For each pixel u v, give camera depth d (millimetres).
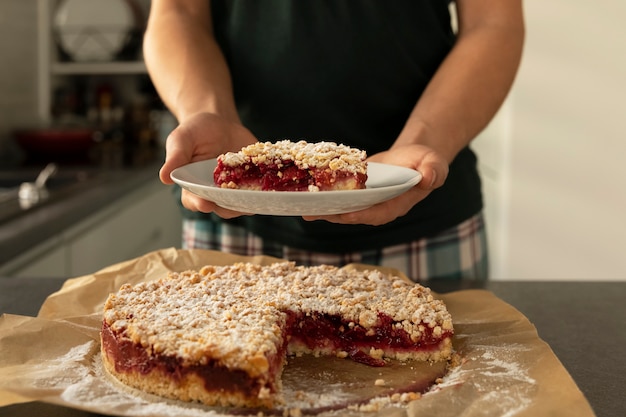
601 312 1305
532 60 2959
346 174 1156
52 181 2600
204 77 1437
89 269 2291
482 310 1272
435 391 1007
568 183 2828
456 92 1399
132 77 4105
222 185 1182
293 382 1068
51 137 3035
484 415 875
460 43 1503
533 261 3096
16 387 937
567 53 2742
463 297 1329
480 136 3725
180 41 1508
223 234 1684
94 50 3654
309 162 1165
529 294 1417
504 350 1107
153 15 1626
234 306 1144
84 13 3633
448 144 1322
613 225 2604
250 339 1004
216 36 1662
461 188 1641
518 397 923
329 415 940
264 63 1575
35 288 1413
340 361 1172
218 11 1653
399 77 1576
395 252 1632
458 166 1631
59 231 1994
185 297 1184
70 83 4020
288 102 1579
